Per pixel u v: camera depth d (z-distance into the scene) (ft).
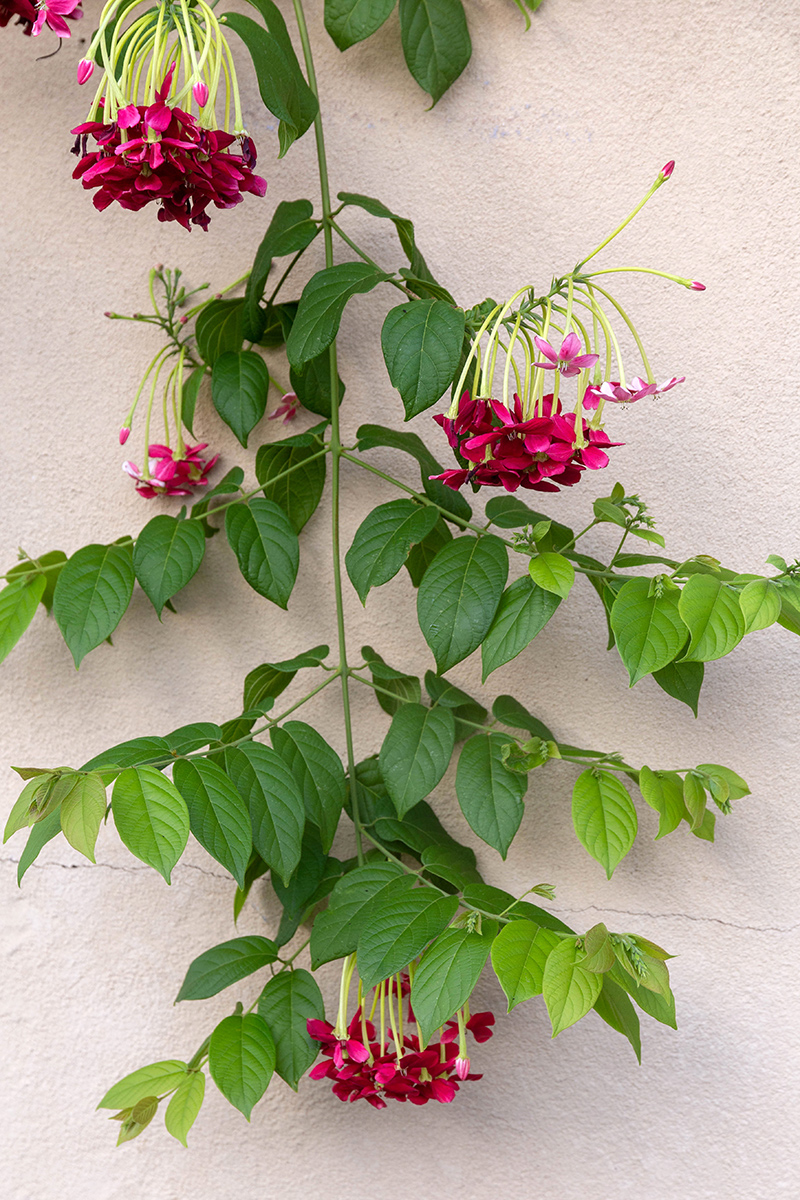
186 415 3.15
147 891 3.27
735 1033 3.22
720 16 3.13
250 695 3.11
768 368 3.16
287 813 2.83
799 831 3.19
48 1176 3.29
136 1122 2.86
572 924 3.23
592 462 2.67
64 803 2.65
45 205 3.24
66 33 2.95
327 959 2.83
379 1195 3.26
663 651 2.75
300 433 3.24
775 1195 3.21
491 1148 3.25
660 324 3.17
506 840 2.88
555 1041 3.25
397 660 3.25
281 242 2.97
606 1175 3.24
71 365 3.25
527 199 3.18
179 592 3.27
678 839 3.22
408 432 3.16
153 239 3.23
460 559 2.87
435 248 3.19
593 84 3.16
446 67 3.13
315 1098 3.26
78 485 3.26
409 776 2.90
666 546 3.19
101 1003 3.28
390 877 2.89
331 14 3.10
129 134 2.64
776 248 3.15
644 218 3.16
